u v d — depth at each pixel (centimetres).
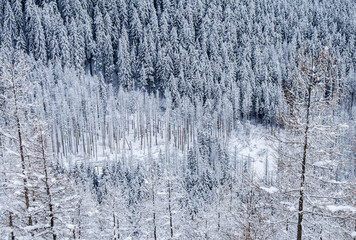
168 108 8588
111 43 11844
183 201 3434
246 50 11788
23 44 10469
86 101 8444
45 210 1405
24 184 1351
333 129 1077
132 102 9525
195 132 9094
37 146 1440
